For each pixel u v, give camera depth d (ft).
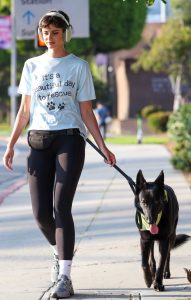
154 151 99.30
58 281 24.80
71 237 24.98
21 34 73.77
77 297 24.89
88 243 34.96
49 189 25.44
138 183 25.17
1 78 240.12
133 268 29.40
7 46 129.59
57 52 25.27
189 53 165.68
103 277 27.91
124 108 207.31
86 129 26.73
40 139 25.09
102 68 253.85
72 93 25.13
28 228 39.65
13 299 24.86
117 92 224.74
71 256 24.99
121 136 154.20
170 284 26.71
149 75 201.05
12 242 35.78
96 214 43.98
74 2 75.72
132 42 194.29
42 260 31.58
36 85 25.23
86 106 25.40
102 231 38.17
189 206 46.26
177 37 160.56
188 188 56.13
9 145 26.37
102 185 59.62
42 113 25.20
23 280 27.84
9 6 182.29
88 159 86.53
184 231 37.11
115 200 50.31
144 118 172.04
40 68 25.30
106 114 139.13
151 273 26.14
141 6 193.67
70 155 24.97
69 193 24.94
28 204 49.06
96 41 193.16
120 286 26.43
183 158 70.18
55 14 25.03
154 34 201.26
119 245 34.30
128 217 42.68
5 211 46.01
